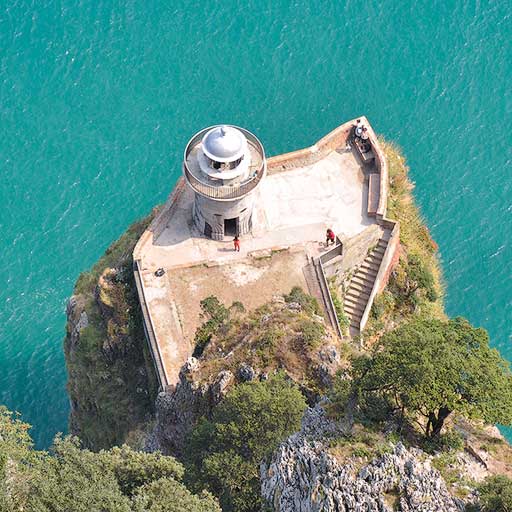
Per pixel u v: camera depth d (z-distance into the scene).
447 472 167.50
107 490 175.75
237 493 184.50
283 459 175.50
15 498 177.50
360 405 177.25
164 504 174.38
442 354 174.62
